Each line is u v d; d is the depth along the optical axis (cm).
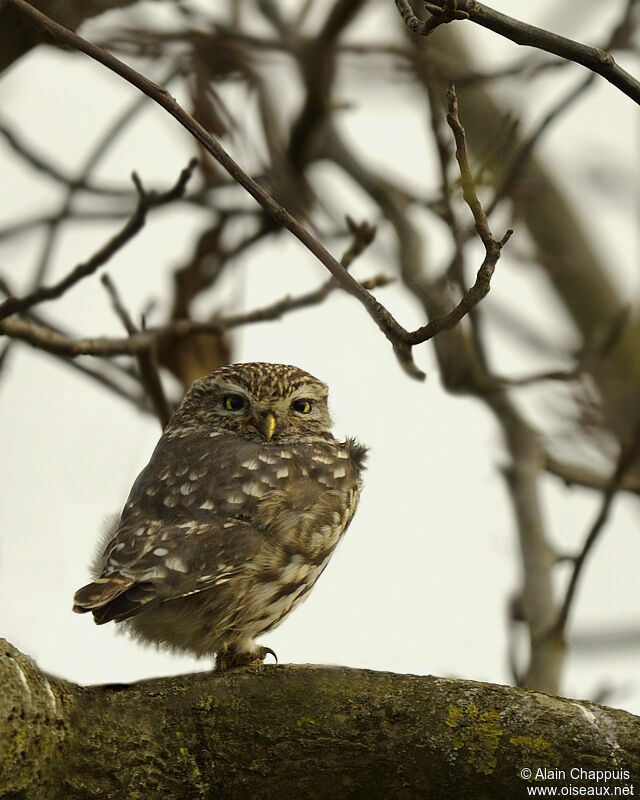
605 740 703
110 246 1020
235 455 1091
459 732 719
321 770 732
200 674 770
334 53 1219
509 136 987
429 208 1139
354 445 1194
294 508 1048
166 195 1008
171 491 1046
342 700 744
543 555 1218
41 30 805
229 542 988
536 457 1265
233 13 1284
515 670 1194
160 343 1300
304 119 1231
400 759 722
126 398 1238
